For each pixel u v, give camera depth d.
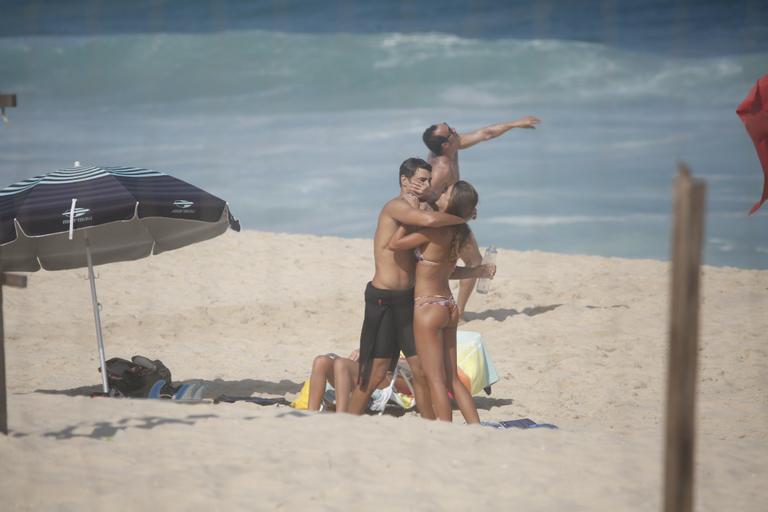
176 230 27.25
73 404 22.23
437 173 35.25
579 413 26.00
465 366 26.61
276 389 28.59
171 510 15.32
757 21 104.31
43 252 27.11
